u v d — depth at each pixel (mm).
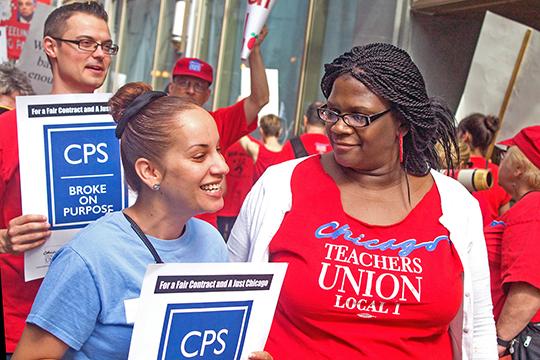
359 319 2719
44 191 3191
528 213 3709
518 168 3969
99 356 2375
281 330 2797
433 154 3020
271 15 11703
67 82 3758
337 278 2717
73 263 2334
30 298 3502
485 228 3914
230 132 4965
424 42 9078
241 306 2393
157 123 2406
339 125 2766
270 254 2855
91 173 3246
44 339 2324
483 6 8078
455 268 2830
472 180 3873
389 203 2852
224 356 2393
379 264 2732
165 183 2424
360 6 9844
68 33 3688
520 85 6688
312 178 2898
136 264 2400
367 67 2746
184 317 2301
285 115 11359
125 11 16109
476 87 6789
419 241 2785
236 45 12797
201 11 13836
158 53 14867
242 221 2994
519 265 3633
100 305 2350
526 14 8055
